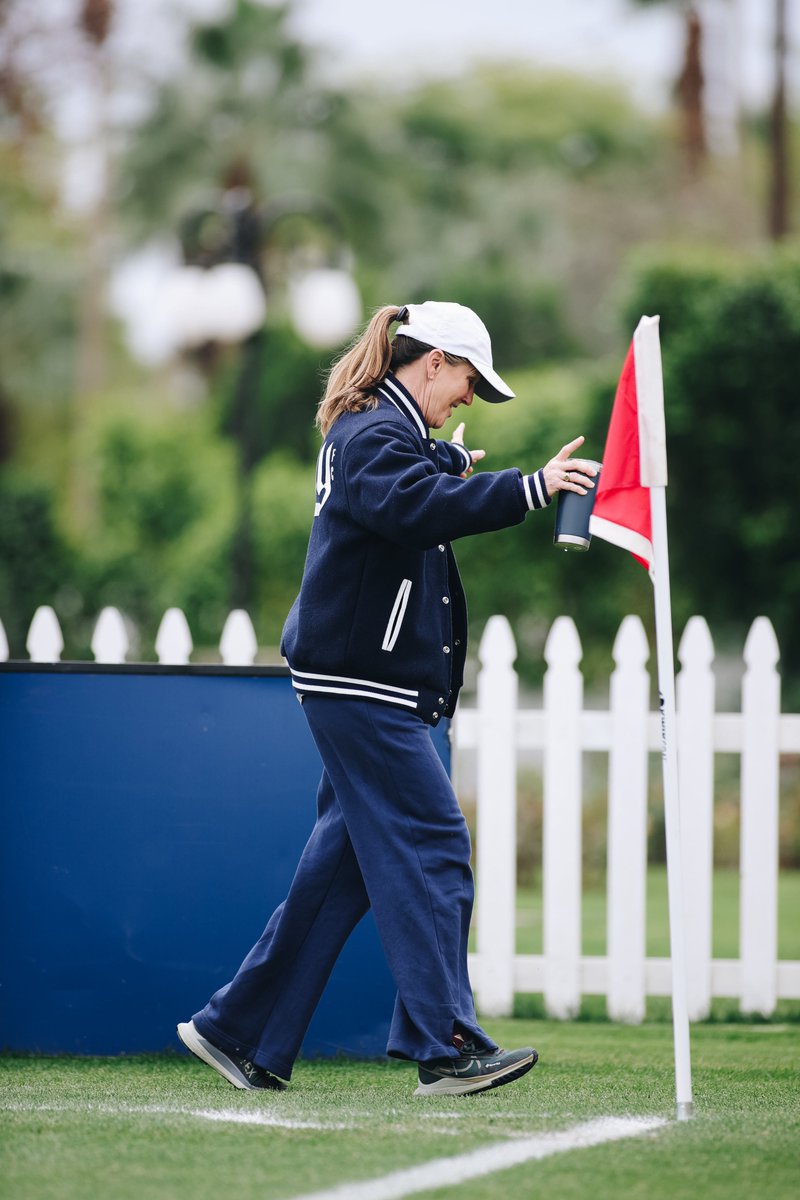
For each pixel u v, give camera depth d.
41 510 45.94
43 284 86.56
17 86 80.00
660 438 9.79
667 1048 13.33
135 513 53.69
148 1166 8.16
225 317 30.84
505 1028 14.72
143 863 12.55
